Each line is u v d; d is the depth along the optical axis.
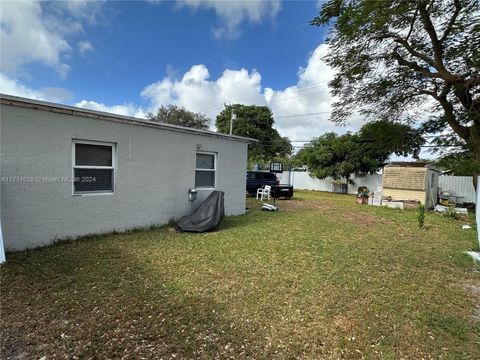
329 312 2.90
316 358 2.18
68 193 5.20
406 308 3.05
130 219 6.28
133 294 3.14
